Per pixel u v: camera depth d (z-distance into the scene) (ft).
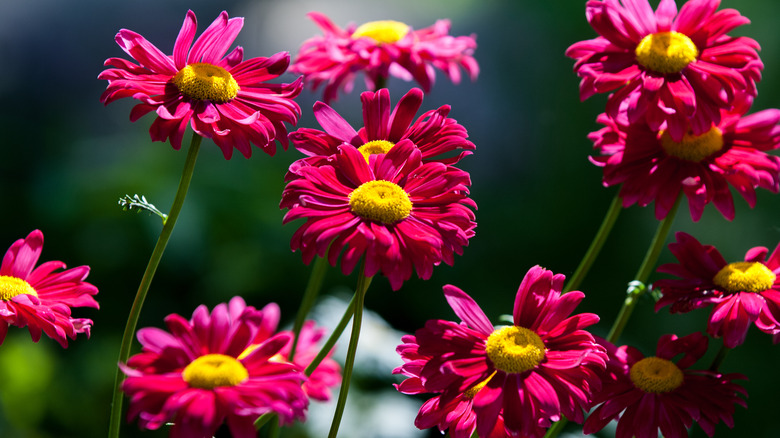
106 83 8.55
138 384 2.47
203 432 2.44
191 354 2.52
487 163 7.74
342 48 3.25
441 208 2.64
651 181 2.85
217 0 9.29
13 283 2.69
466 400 2.65
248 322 2.55
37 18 8.75
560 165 7.27
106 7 8.95
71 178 6.57
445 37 3.36
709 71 2.80
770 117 2.86
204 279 6.10
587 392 2.59
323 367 3.04
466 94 8.15
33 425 4.93
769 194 6.27
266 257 6.19
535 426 2.57
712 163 2.86
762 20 6.75
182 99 2.66
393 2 9.45
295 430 3.81
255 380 2.51
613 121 2.91
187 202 6.20
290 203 2.63
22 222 6.41
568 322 2.64
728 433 5.46
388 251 2.57
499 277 6.86
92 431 5.08
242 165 6.73
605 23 2.84
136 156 6.72
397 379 3.89
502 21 8.45
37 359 5.01
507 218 7.17
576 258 6.89
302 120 7.73
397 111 2.76
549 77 7.79
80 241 6.14
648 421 2.71
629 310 2.84
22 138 7.57
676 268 2.82
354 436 3.76
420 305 6.38
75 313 5.69
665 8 2.84
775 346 5.69
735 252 6.34
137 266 6.06
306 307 3.00
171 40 8.98
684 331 6.01
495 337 2.61
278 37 9.05
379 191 2.61
